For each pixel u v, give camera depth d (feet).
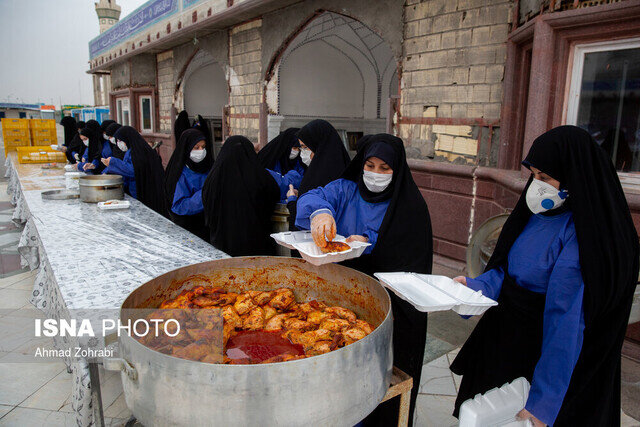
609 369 4.55
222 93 36.45
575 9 10.51
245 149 10.31
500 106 13.83
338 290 5.43
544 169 4.62
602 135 11.06
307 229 6.42
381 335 3.80
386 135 6.20
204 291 5.21
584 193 4.37
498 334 5.49
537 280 5.00
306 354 4.04
